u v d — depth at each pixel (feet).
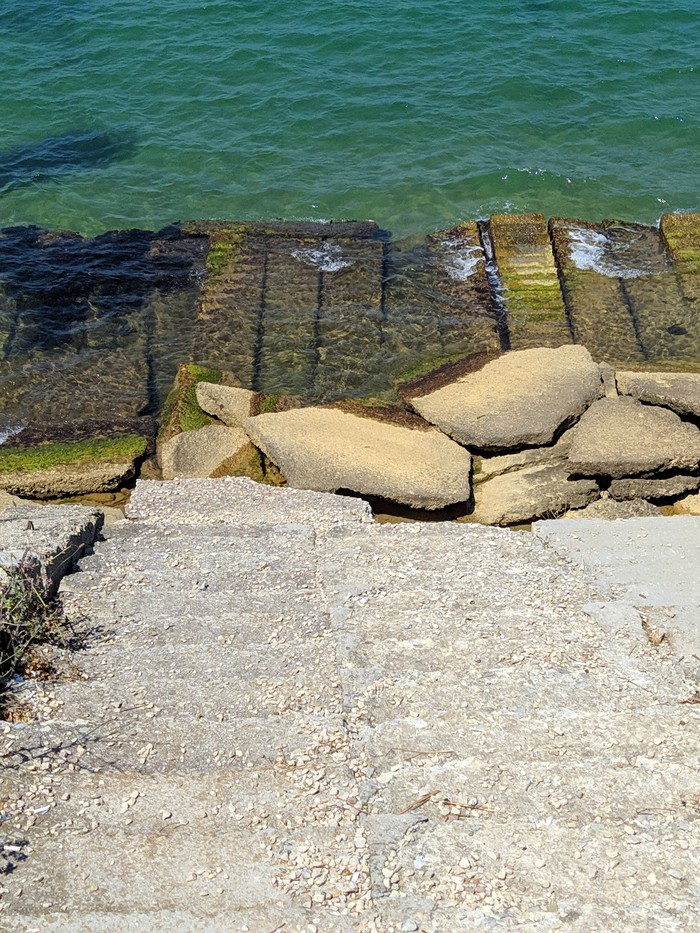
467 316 47.39
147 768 19.29
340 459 35.78
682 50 74.43
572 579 26.53
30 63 75.31
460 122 66.80
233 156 64.39
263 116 68.28
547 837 17.66
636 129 65.98
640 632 24.08
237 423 39.88
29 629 22.86
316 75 72.49
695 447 35.27
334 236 54.29
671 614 24.85
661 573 26.84
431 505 34.42
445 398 38.60
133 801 18.47
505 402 37.78
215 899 16.56
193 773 19.12
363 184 61.26
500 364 40.37
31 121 68.74
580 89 70.03
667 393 37.19
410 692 21.48
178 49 76.23
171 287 51.01
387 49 75.41
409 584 26.22
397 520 34.94
